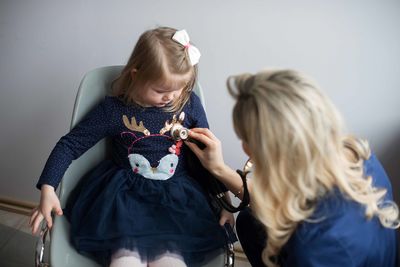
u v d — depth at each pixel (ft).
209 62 3.89
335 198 2.05
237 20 3.64
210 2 3.61
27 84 4.46
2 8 4.06
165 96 3.08
